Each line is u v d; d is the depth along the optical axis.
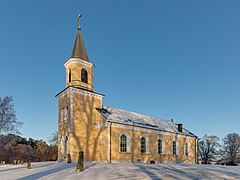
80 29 39.00
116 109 41.03
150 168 20.69
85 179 14.55
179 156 45.09
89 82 36.47
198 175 16.14
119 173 16.98
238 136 75.62
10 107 47.94
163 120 50.16
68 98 34.16
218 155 77.56
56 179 14.83
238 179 14.77
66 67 36.91
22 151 61.53
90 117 35.19
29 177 16.05
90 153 33.81
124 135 35.38
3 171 20.80
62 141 34.50
